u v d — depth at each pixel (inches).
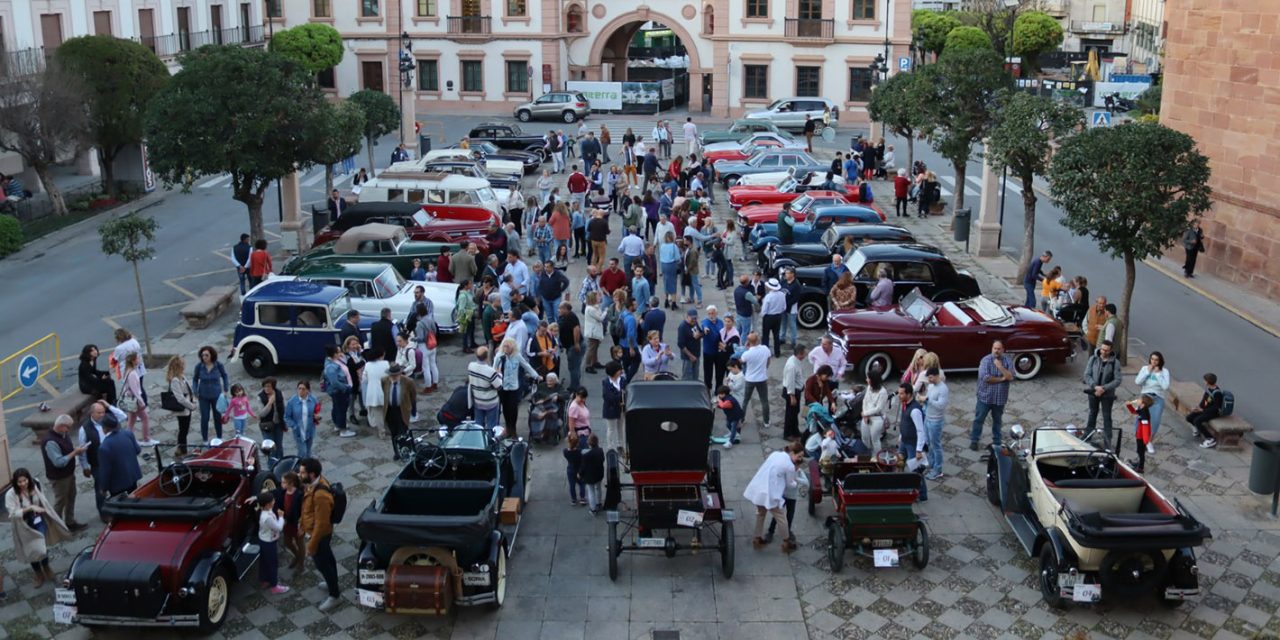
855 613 480.7
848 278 804.6
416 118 2188.7
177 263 1120.8
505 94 2256.4
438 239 1028.5
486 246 999.0
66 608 436.8
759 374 659.4
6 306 967.6
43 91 1277.1
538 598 492.4
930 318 752.3
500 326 768.3
